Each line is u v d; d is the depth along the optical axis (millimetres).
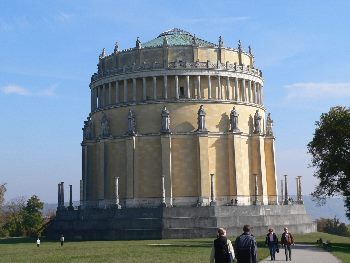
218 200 97250
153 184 97938
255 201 98188
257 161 103188
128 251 54500
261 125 106938
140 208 85250
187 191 97062
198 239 77812
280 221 91250
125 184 99625
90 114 111500
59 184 104438
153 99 100125
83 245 70062
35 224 131375
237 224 84250
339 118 65250
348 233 144375
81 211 92938
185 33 118188
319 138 66188
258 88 109812
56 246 70062
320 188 68188
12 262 44125
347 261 40938
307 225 97125
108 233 85438
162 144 96812
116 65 106438
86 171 107562
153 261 42312
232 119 99562
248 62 109938
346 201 69250
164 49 102000
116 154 102125
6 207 151625
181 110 99562
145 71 101625
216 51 103938
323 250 54250
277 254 48781
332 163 64625
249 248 24172
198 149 97125
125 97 102875
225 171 98812
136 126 100375
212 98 101188
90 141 108062
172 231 81375
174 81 101000
